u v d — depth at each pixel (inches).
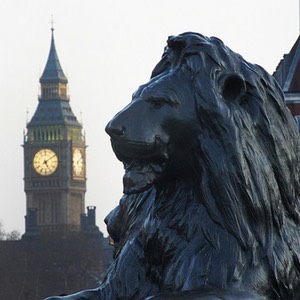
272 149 207.8
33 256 5511.8
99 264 5895.7
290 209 210.4
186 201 207.5
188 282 201.9
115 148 204.7
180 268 203.9
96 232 7224.4
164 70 212.4
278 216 207.0
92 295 216.7
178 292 197.6
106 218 227.0
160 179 206.4
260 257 204.1
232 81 207.2
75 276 5521.7
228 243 202.5
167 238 206.7
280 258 205.5
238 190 203.2
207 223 204.2
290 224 211.0
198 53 207.5
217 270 201.2
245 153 204.4
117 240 225.0
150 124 203.6
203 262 202.2
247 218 203.9
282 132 210.2
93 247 6171.3
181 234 205.9
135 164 205.2
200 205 205.9
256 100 208.4
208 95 204.7
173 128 204.7
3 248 5482.3
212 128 204.5
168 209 208.4
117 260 216.2
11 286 5315.0
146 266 210.7
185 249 204.8
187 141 205.3
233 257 201.5
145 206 216.7
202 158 204.7
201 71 206.4
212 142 204.5
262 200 204.5
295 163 211.9
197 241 204.4
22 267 5403.5
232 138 203.6
